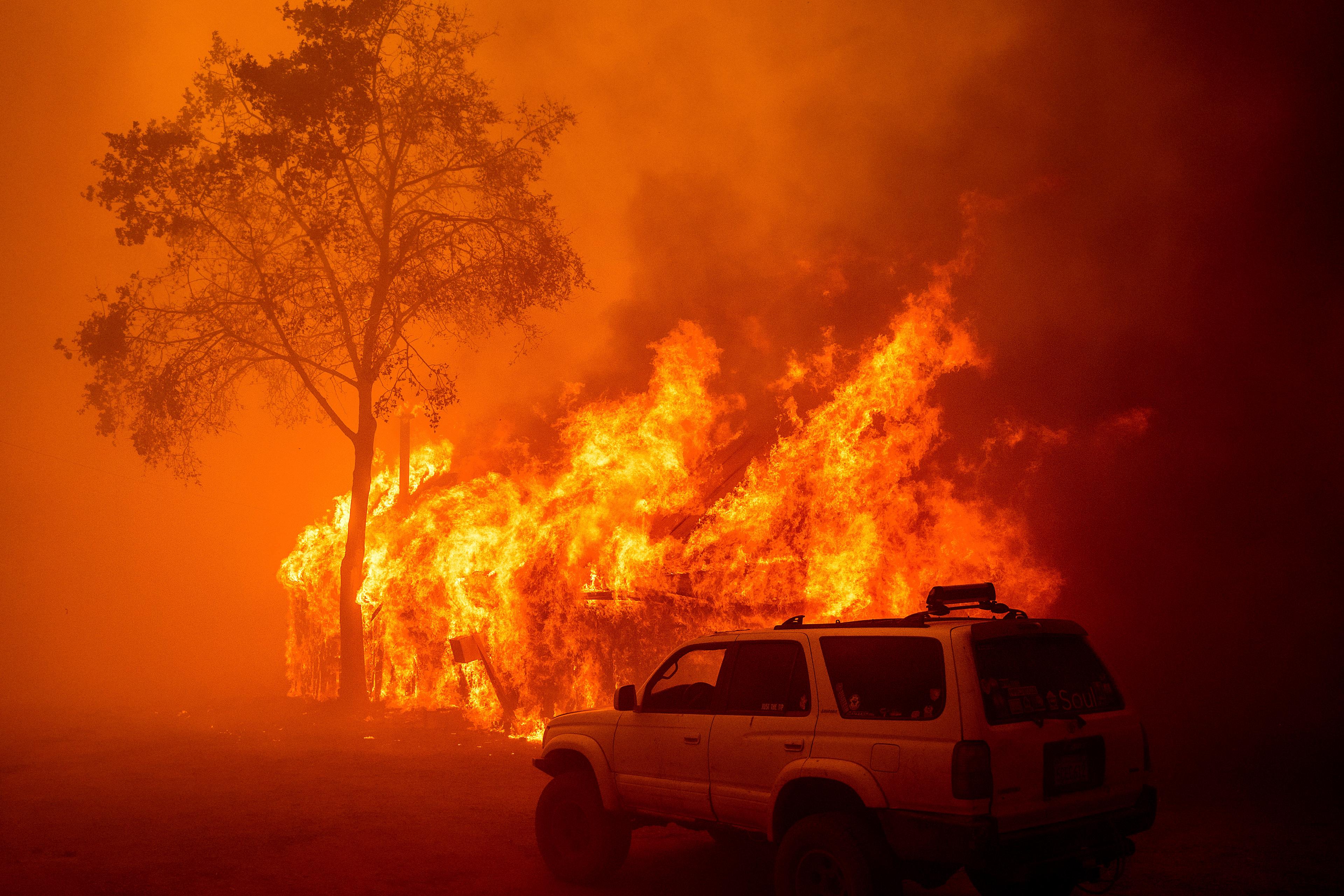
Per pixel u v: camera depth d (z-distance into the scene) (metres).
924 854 4.77
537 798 9.82
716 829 5.97
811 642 5.64
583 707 14.46
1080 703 5.27
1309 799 8.53
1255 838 7.34
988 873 4.68
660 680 6.57
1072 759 5.05
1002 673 5.03
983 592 5.66
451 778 10.95
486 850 7.67
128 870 7.05
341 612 17.56
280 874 6.97
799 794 5.46
